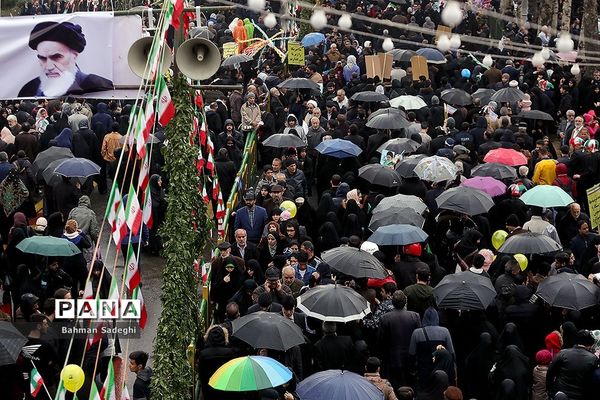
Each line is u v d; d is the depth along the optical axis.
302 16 81.94
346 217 43.22
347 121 57.22
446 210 42.62
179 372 31.45
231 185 49.75
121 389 31.02
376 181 45.25
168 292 31.84
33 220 47.19
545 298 33.69
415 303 34.56
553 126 70.19
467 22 89.31
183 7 32.12
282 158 53.19
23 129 52.59
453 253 41.25
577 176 49.44
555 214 46.94
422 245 41.59
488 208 41.69
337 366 31.72
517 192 44.56
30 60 34.84
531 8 99.94
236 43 74.19
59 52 34.84
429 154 51.81
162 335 31.69
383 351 33.03
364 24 88.50
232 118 60.16
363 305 32.50
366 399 27.38
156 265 46.31
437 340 31.62
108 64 35.12
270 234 40.06
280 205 43.44
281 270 37.62
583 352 30.77
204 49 31.14
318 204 47.22
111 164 54.03
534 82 72.88
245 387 27.88
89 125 55.66
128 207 28.16
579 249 41.38
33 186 47.69
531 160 52.56
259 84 65.88
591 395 30.62
